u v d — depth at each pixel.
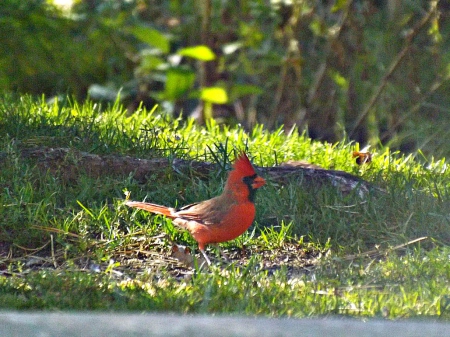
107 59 20.45
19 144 11.02
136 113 13.35
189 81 17.72
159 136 12.02
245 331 4.96
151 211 9.27
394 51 17.80
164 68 18.12
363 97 17.86
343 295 7.69
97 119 12.68
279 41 18.95
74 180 10.55
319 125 18.36
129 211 9.80
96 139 11.48
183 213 8.88
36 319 5.29
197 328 5.01
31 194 9.72
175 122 13.02
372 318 6.78
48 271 8.07
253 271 8.38
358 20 17.64
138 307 7.10
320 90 18.25
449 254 8.74
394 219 9.95
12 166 10.30
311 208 9.98
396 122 17.66
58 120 12.25
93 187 10.15
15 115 12.09
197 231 8.66
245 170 8.48
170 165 10.79
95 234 9.38
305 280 8.15
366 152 12.27
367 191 10.47
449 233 9.48
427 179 11.31
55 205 9.73
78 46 19.94
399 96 17.62
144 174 10.73
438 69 17.44
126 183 10.27
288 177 10.70
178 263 8.86
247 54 19.56
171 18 20.97
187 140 12.15
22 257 8.88
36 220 9.34
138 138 11.62
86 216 9.52
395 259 8.53
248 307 7.05
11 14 18.25
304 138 13.88
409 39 16.17
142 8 20.58
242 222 8.51
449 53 17.45
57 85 20.17
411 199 10.08
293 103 18.84
